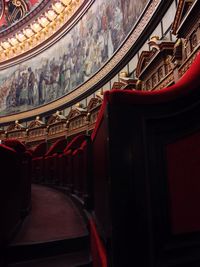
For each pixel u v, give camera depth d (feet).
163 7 13.12
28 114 33.53
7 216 5.92
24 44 36.24
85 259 6.17
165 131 3.16
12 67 37.22
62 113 29.09
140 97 3.15
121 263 2.77
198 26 7.55
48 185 18.16
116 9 20.30
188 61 8.16
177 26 8.77
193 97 3.25
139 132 3.09
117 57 19.36
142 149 3.05
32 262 5.97
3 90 37.37
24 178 9.03
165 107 3.19
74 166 12.36
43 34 33.88
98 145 4.99
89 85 24.32
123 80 15.06
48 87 31.76
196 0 7.08
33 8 34.30
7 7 37.76
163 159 3.09
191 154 3.18
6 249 5.80
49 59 32.45
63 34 30.40
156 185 3.01
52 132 28.14
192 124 3.22
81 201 9.61
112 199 2.90
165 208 2.98
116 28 20.15
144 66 13.12
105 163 3.49
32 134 30.83
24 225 8.04
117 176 2.96
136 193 2.94
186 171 3.12
